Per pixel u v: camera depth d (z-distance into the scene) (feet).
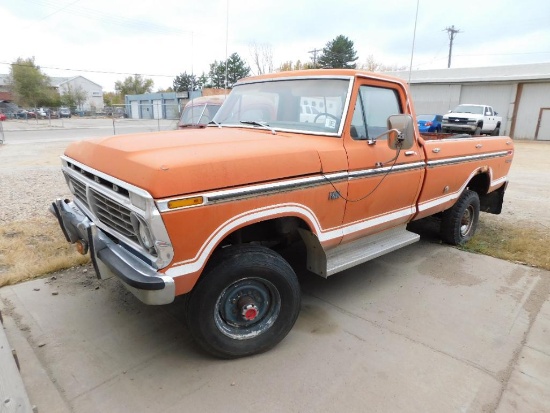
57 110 182.70
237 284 9.25
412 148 12.88
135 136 10.37
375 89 11.88
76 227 10.06
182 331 10.78
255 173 8.70
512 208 24.34
